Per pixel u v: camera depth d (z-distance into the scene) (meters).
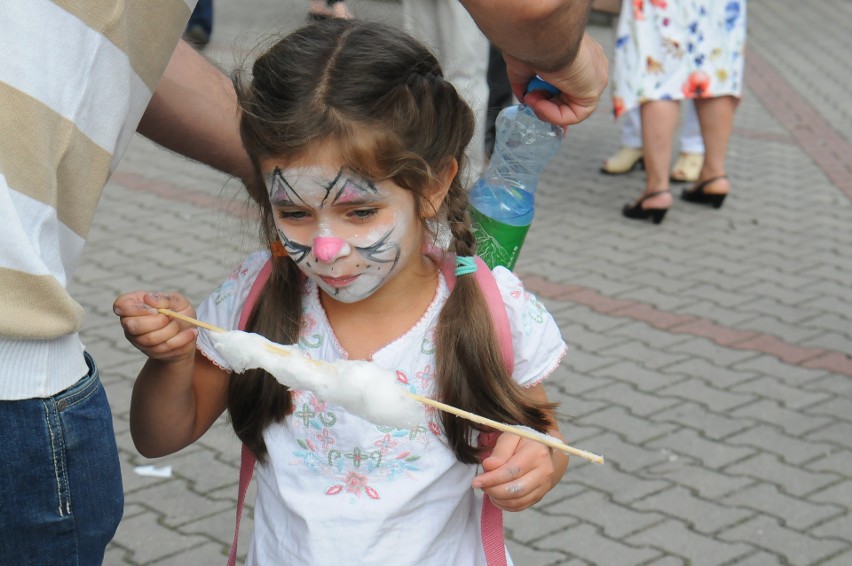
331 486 2.19
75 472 1.88
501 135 2.38
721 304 6.00
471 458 2.21
